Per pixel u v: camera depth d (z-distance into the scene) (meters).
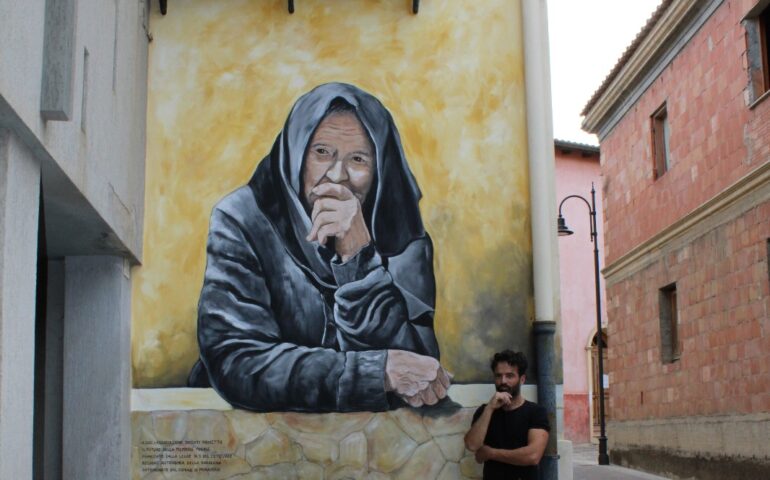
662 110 18.12
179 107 6.59
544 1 6.90
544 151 6.67
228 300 6.38
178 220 6.46
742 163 14.47
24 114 3.73
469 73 6.76
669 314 17.83
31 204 4.07
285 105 6.64
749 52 14.23
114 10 5.44
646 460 18.33
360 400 6.31
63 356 6.03
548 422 5.93
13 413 3.83
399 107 6.69
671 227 17.02
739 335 14.34
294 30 6.73
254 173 6.55
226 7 6.72
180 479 6.18
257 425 6.25
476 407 6.39
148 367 6.29
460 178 6.64
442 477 6.29
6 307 3.74
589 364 28.66
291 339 6.36
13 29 3.58
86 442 5.93
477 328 6.48
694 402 16.03
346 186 6.56
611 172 21.08
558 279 6.62
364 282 6.45
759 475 13.52
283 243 6.46
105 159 5.22
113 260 6.09
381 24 6.77
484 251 6.57
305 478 6.21
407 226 6.55
